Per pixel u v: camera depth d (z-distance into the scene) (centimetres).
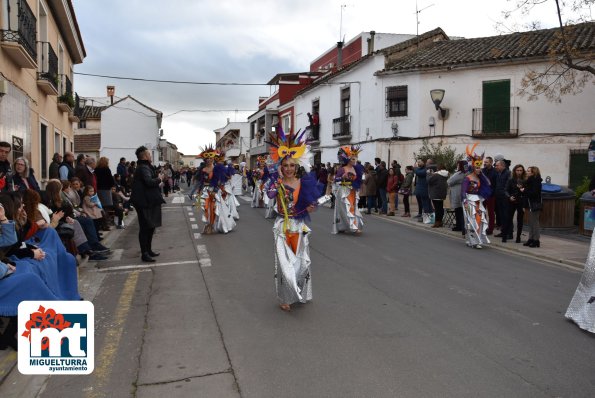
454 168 1970
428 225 1402
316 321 550
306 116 3381
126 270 805
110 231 1255
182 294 660
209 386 396
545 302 639
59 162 1180
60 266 595
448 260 904
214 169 1184
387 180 1688
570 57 1415
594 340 502
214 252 952
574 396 381
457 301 633
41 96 1523
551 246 1058
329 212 1762
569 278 788
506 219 1100
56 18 1745
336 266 834
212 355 457
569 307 567
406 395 380
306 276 603
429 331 520
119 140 4416
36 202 593
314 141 3109
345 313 579
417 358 450
